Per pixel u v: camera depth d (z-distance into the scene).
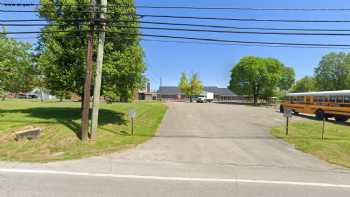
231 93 107.75
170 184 7.05
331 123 23.03
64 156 9.98
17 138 12.00
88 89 12.74
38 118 17.70
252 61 68.31
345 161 10.48
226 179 7.64
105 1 12.55
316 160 10.58
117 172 8.03
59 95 17.92
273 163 9.88
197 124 20.95
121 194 6.22
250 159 10.41
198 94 84.81
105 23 13.50
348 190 6.97
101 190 6.45
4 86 20.97
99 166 8.65
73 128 14.66
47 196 5.96
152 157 10.23
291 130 18.59
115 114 23.11
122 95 17.91
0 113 20.38
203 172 8.33
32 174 7.59
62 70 16.62
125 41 17.56
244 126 20.39
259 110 37.22
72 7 15.84
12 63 21.31
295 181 7.66
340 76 79.44
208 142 13.82
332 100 24.62
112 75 16.20
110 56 16.42
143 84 18.95
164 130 17.56
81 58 16.06
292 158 10.81
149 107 34.56
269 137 15.82
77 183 6.92
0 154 10.01
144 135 15.27
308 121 24.12
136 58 17.83
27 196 5.93
